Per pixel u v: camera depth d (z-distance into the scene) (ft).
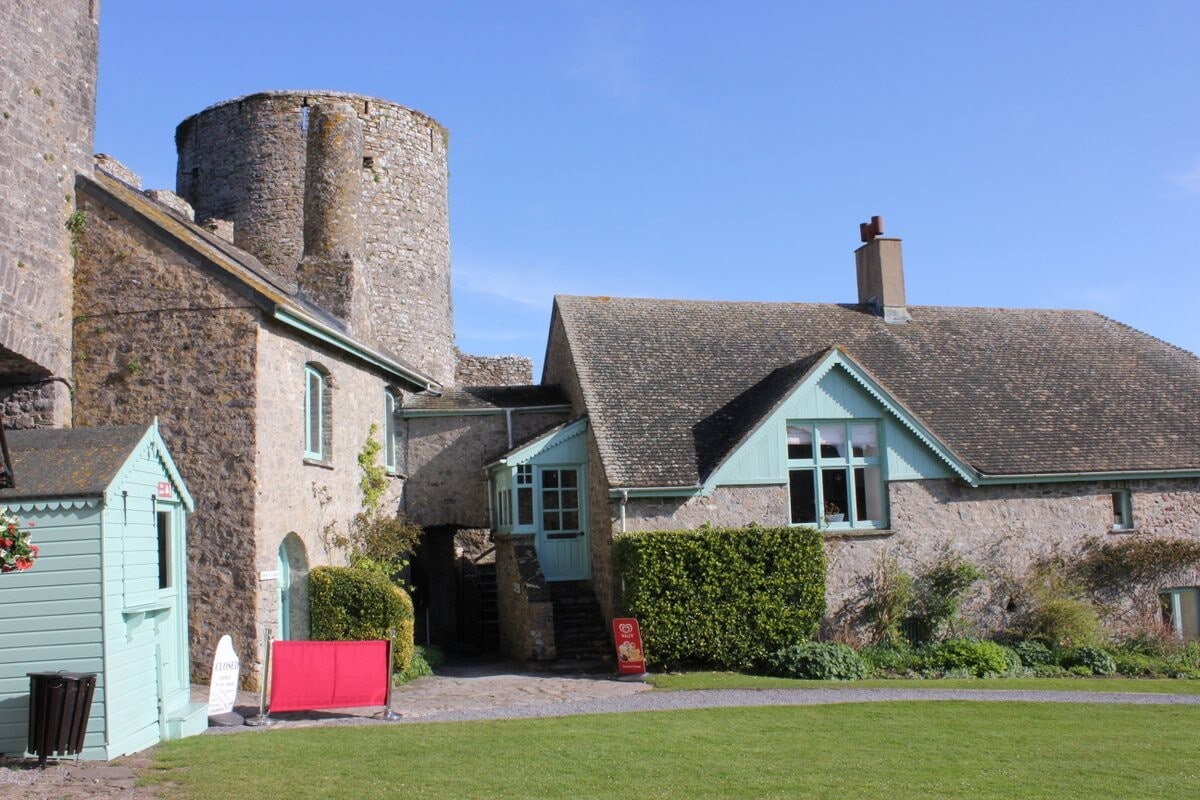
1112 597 69.67
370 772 30.42
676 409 68.74
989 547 67.62
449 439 78.84
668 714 43.65
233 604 47.60
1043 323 88.89
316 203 73.51
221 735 36.88
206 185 101.91
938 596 65.31
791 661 58.18
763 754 35.04
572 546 69.36
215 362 49.14
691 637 58.75
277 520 50.44
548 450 69.10
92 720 31.35
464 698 48.62
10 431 36.37
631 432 66.08
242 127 100.22
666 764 32.86
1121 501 72.08
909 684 55.62
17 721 31.12
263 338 49.80
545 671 59.47
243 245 98.53
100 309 50.24
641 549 58.70
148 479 35.37
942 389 76.13
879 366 77.77
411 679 55.36
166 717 35.86
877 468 66.59
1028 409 75.46
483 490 78.64
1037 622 66.64
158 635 36.14
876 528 65.72
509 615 68.69
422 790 28.32
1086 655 63.98
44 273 47.98
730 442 65.31
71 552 31.63
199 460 48.62
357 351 61.05
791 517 64.59
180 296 49.73
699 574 59.36
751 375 73.56
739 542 59.98
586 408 68.80
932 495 66.95
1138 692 54.49
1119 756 36.70
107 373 49.75
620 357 73.20
